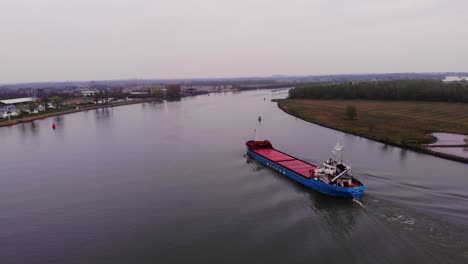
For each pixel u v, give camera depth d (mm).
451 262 34125
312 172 58281
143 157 83688
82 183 64750
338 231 42625
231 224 45656
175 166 74625
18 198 57938
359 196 49750
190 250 39469
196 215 48750
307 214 47781
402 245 37750
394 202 48156
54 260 38469
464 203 47625
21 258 39125
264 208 50469
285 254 38125
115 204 53844
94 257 38719
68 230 45594
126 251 39688
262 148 83000
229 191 57938
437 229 40375
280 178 63812
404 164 69188
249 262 36812
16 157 87250
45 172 72875
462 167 66500
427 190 53062
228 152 86625
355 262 35969
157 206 52438
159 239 42219
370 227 42250
